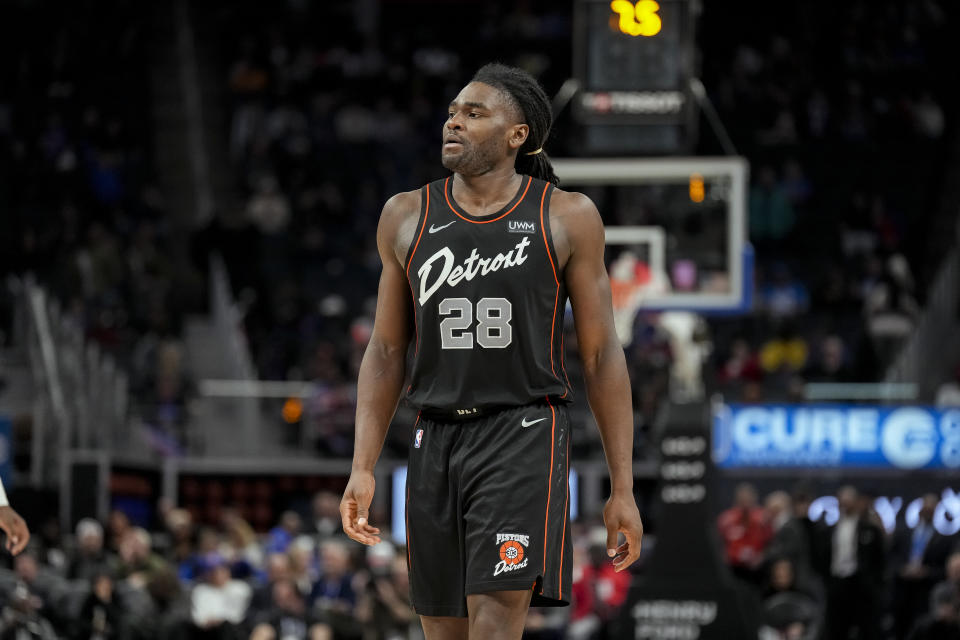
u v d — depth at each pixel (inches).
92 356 1104.2
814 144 1807.3
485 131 253.9
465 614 251.3
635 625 708.0
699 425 717.9
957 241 1509.6
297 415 1155.9
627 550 255.3
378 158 1792.6
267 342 1330.0
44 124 1696.6
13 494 976.3
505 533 243.6
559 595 247.0
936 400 1192.8
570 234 252.5
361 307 1558.8
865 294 1519.4
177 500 1106.1
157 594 756.0
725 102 1845.5
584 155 778.8
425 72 1918.1
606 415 257.8
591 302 255.9
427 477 253.9
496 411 250.4
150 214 1589.6
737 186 775.7
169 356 1173.7
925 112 1838.1
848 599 813.9
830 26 1935.3
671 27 756.0
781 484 1097.4
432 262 252.2
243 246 1384.1
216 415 1146.0
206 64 1918.1
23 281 1312.7
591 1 759.1
